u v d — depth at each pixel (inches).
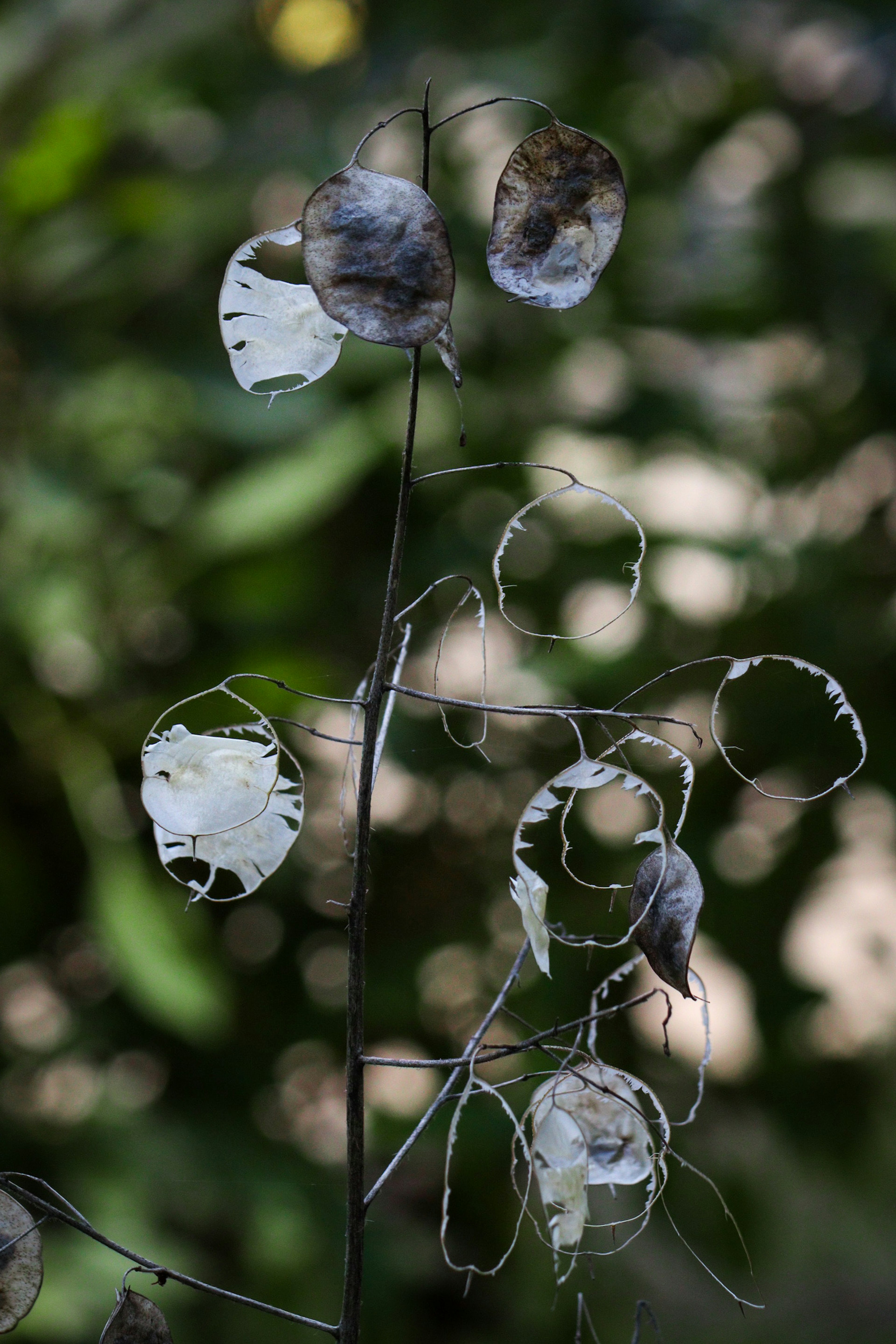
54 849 85.8
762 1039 87.4
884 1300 93.1
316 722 84.4
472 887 89.8
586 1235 88.8
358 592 88.4
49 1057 86.4
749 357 100.3
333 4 100.0
